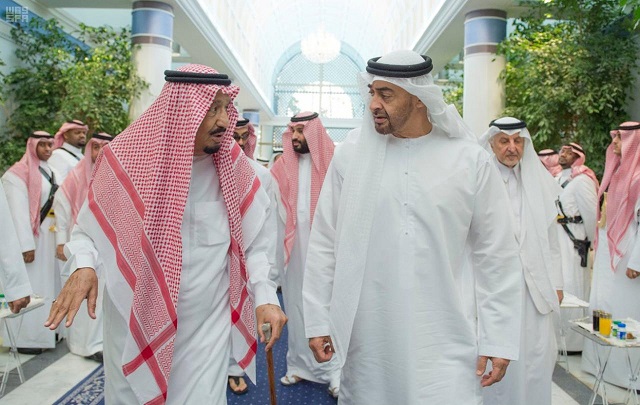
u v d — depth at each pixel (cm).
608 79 593
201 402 169
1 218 241
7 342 423
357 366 194
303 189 377
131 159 167
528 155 294
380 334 189
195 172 178
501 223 189
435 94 178
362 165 191
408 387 182
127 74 737
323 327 196
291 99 2228
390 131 186
